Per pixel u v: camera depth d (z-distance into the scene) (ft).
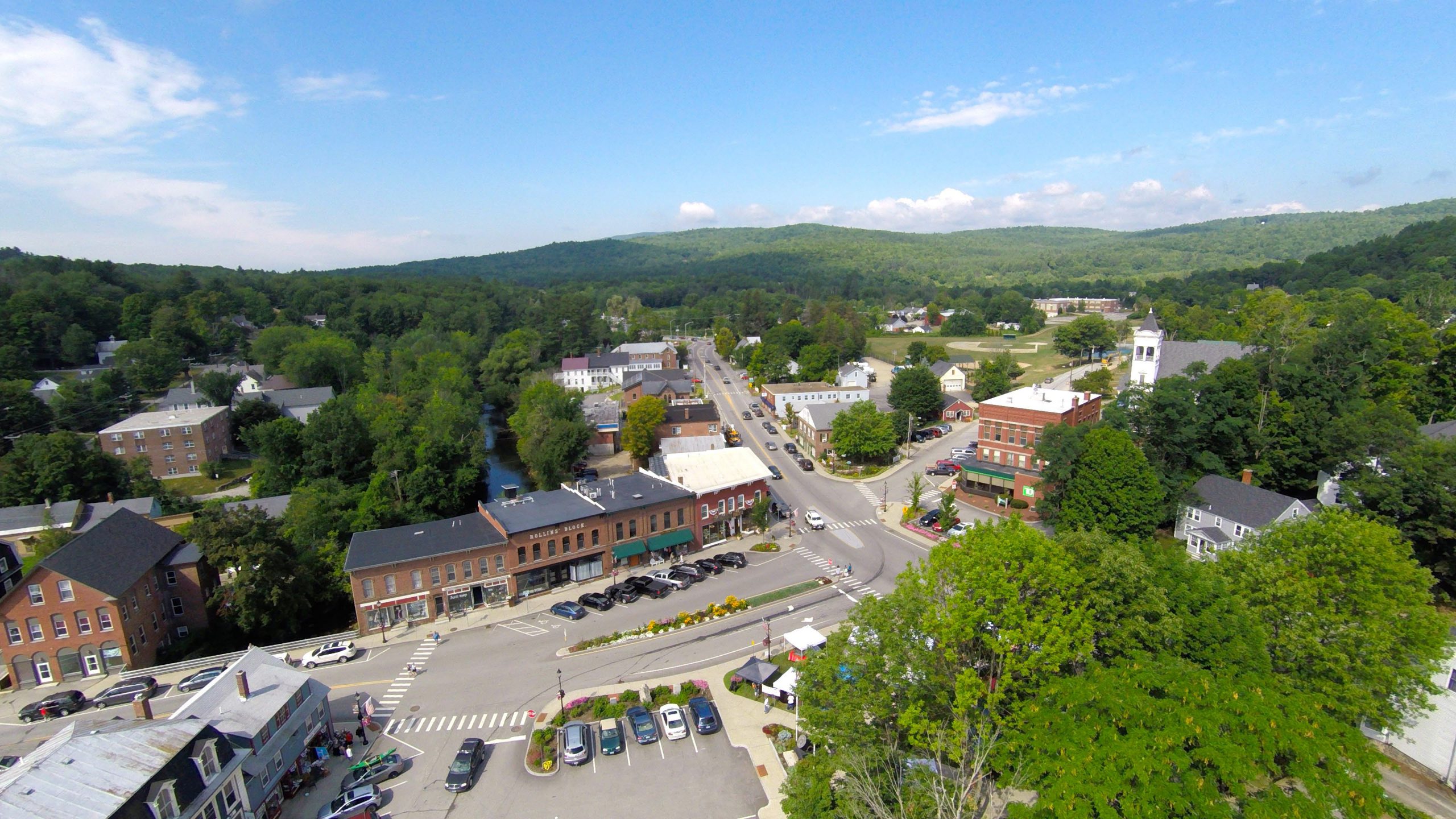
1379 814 86.38
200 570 199.93
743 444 375.66
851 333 641.40
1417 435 197.16
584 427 329.72
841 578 210.18
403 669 166.50
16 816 88.99
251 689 132.05
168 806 99.81
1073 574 116.88
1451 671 120.26
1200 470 235.61
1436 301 376.89
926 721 103.19
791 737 133.18
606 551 217.15
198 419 363.76
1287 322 306.14
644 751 133.39
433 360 492.13
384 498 244.42
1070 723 94.89
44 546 212.64
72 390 396.16
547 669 164.66
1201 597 124.47
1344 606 125.90
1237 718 93.09
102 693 161.17
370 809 118.62
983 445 280.72
